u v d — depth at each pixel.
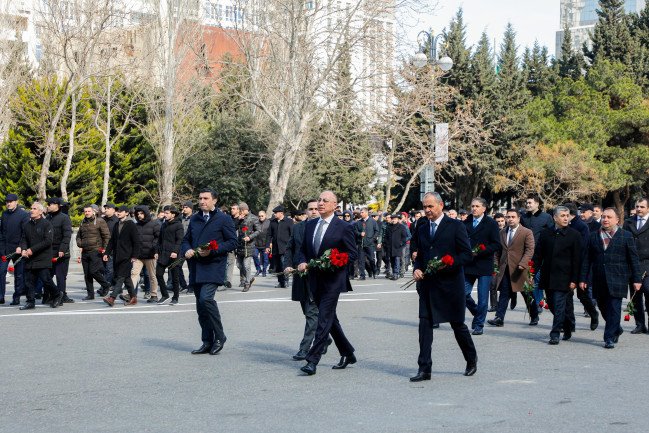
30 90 34.38
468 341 7.56
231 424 5.62
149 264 14.79
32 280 13.41
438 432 5.39
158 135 35.53
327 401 6.40
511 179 46.38
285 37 29.53
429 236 7.47
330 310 7.70
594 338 10.56
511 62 55.31
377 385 7.09
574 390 6.87
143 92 35.22
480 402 6.37
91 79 31.67
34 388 6.91
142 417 5.84
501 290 11.80
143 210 14.76
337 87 29.44
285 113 31.03
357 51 29.38
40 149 33.56
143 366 8.02
